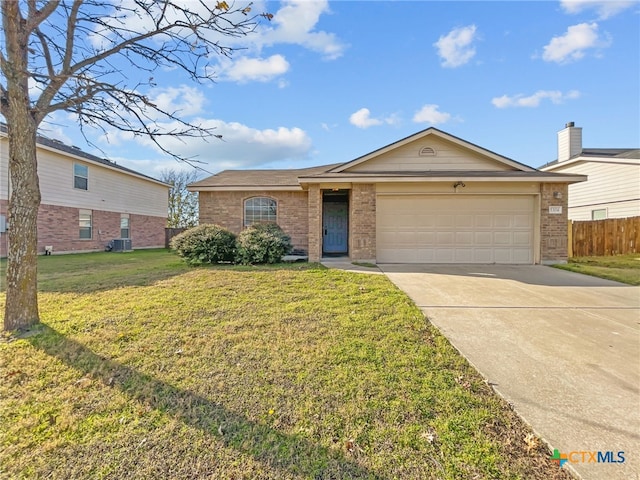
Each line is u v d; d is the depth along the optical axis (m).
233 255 9.91
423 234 10.39
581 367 3.25
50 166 15.16
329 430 2.33
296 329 4.19
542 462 2.02
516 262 10.31
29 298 4.24
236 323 4.41
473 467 1.99
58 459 2.09
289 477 1.94
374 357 3.42
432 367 3.23
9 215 4.20
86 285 6.62
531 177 9.75
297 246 13.66
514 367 3.25
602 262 11.04
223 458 2.08
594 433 2.28
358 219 10.22
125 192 20.19
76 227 16.59
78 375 3.10
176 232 24.03
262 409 2.57
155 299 5.54
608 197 16.23
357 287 6.49
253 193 13.67
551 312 5.08
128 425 2.40
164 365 3.27
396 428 2.34
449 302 5.62
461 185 10.27
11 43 3.85
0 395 2.78
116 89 3.94
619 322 4.64
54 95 4.31
